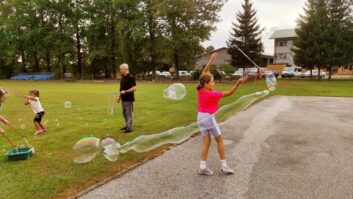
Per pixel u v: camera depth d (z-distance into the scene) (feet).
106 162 15.97
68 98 47.98
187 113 31.65
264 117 29.27
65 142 20.15
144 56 108.37
